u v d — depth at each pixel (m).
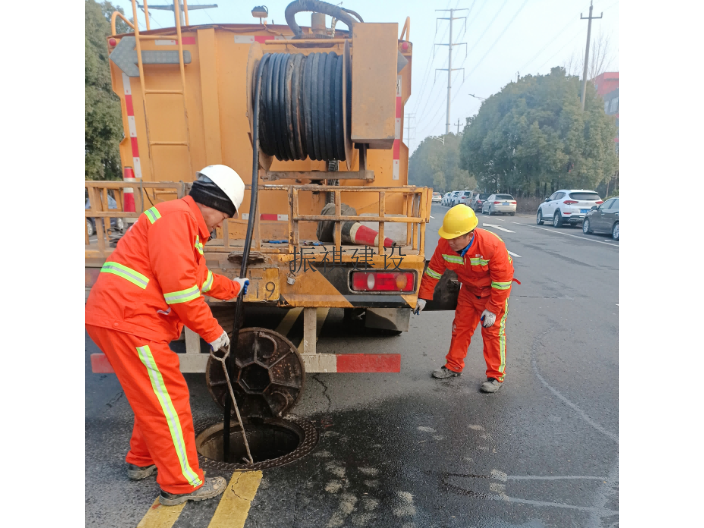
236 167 4.48
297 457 2.97
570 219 20.16
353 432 3.32
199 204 2.41
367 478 2.77
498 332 3.97
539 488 2.73
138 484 2.67
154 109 4.44
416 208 3.41
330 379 4.30
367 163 4.54
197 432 3.23
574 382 4.29
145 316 2.26
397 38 3.53
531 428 3.43
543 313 6.67
